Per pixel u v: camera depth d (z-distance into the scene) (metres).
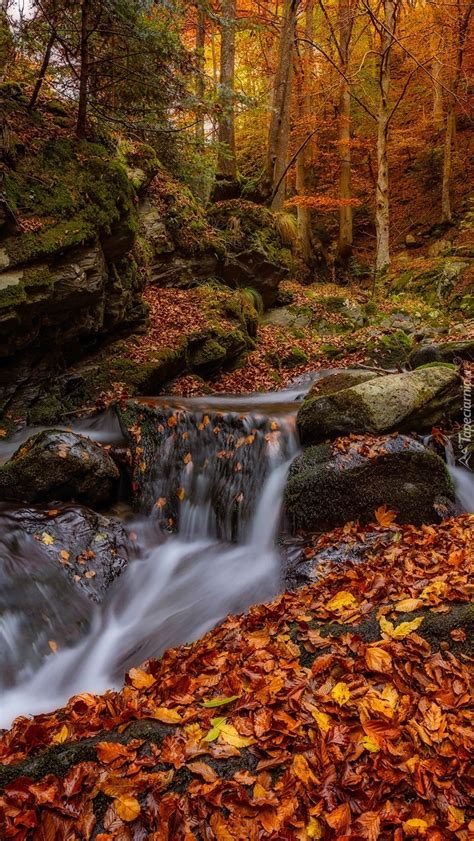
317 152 23.09
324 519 5.18
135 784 2.35
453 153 22.19
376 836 2.09
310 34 19.09
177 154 12.34
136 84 8.10
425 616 3.30
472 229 18.83
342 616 3.54
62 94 7.95
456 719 2.58
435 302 14.42
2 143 6.65
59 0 6.57
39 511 5.25
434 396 6.02
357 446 5.43
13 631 4.18
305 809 2.22
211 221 12.88
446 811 2.18
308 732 2.58
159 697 3.13
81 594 4.77
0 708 3.73
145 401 7.27
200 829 2.17
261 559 5.26
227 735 2.59
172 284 11.44
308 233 19.95
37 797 2.30
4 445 6.92
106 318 8.66
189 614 4.61
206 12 8.59
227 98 9.26
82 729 2.93
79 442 5.95
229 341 10.17
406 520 4.97
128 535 5.75
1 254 6.39
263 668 3.12
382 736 2.51
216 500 6.21
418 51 21.38
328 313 13.35
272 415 6.48
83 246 7.27
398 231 21.66
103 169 7.73
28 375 7.57
